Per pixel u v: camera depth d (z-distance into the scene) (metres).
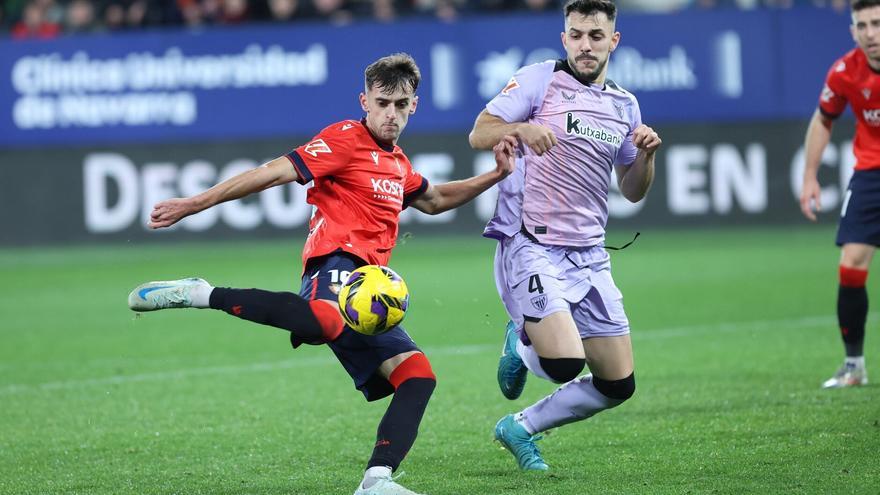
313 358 33.06
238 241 63.53
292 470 20.11
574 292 19.72
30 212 63.84
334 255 18.09
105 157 63.47
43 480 19.72
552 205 19.81
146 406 26.62
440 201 19.78
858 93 26.50
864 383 26.44
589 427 22.98
